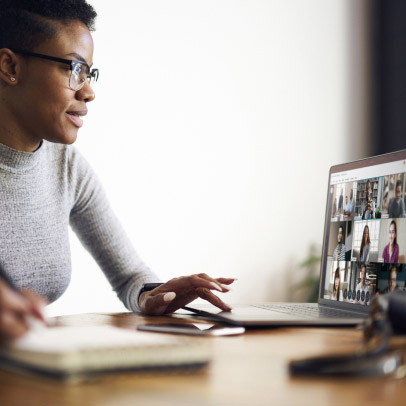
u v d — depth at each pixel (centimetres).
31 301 53
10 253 121
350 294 109
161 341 49
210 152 294
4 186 120
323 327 84
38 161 125
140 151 273
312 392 39
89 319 94
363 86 350
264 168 312
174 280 110
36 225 126
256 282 306
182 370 46
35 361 42
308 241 325
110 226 142
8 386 39
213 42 298
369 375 44
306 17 331
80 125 121
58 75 114
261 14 315
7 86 116
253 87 311
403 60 343
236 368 49
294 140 324
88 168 143
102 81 263
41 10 112
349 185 116
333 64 340
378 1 358
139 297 120
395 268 96
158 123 279
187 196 286
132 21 272
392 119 348
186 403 35
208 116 295
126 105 269
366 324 65
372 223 105
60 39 113
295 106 325
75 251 251
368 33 354
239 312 98
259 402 36
